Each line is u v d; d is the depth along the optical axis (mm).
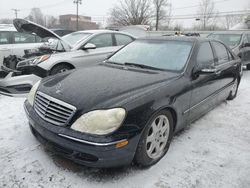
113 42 6656
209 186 2598
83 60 5879
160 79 3072
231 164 2992
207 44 4086
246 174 2814
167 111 2939
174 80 3117
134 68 3510
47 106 2666
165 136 3027
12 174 2623
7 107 4406
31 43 7062
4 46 6508
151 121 2678
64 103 2541
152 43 4004
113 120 2367
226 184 2639
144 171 2770
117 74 3240
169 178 2684
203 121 4230
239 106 5094
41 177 2600
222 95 4703
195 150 3254
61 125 2490
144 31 21859
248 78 8312
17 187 2451
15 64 5859
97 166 2434
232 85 5148
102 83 2895
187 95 3230
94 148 2307
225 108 4945
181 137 3588
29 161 2844
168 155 3100
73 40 6258
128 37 7090
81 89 2746
